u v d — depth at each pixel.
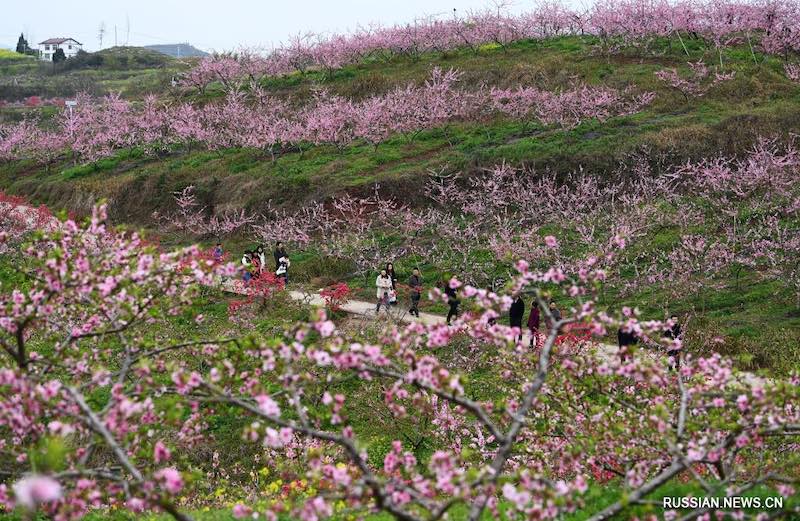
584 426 12.85
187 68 115.25
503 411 9.38
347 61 76.00
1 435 12.22
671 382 12.96
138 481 7.77
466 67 63.25
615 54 61.69
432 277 32.56
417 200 41.19
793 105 45.84
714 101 49.34
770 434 10.19
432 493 8.23
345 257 34.97
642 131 44.41
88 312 12.45
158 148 62.66
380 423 20.17
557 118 47.41
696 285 27.97
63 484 8.91
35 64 154.00
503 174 39.88
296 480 13.55
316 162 47.97
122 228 11.81
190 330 26.03
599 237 33.06
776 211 33.50
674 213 34.84
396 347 9.74
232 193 45.78
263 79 76.12
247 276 30.08
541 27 73.88
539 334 22.91
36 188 58.91
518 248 31.89
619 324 10.69
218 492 15.21
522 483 8.19
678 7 62.34
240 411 10.94
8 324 10.33
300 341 9.10
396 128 50.72
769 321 25.02
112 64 149.38
